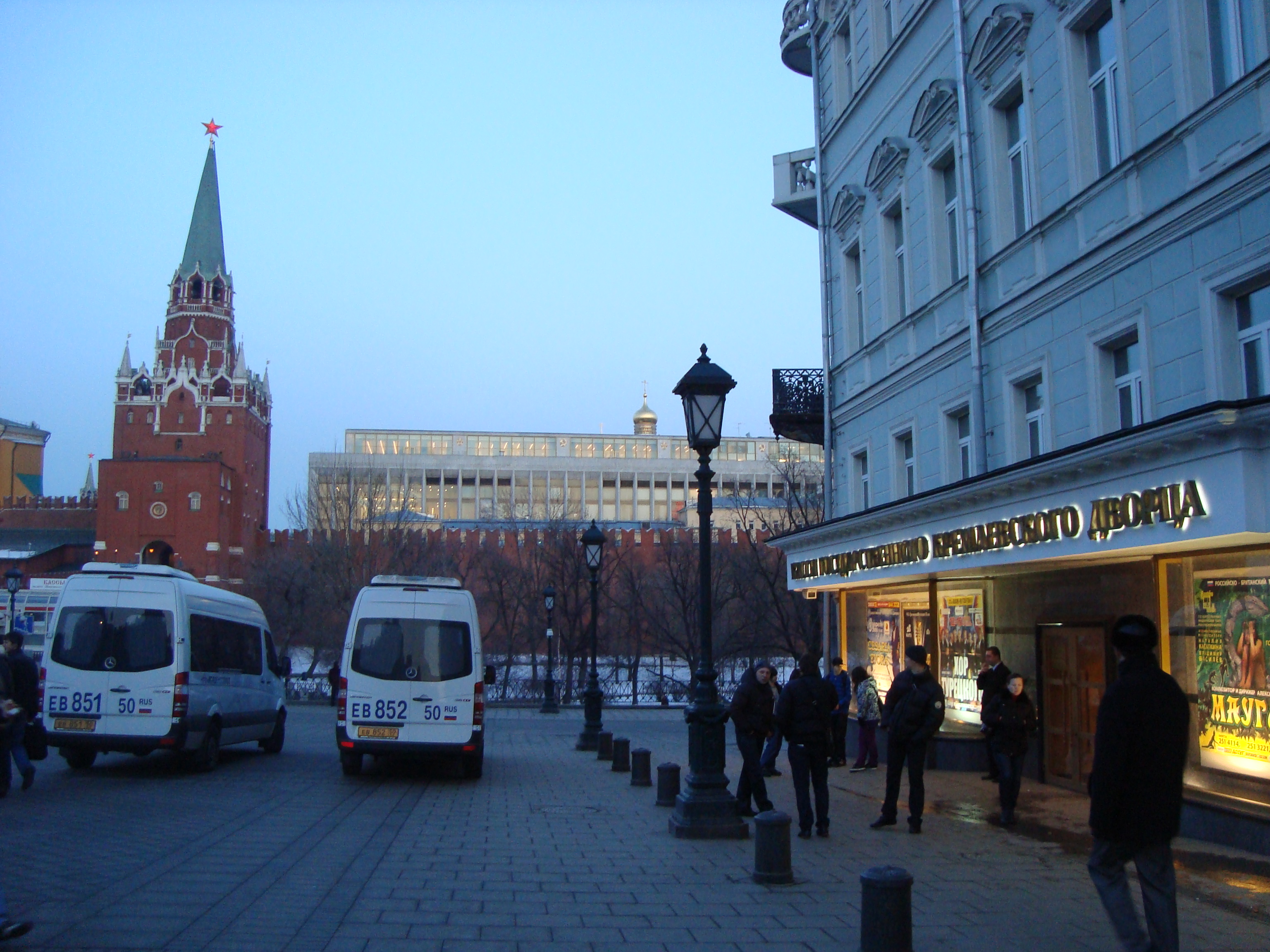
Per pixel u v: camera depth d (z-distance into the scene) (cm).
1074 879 840
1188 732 561
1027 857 936
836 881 837
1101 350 1202
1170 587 1064
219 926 672
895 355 1814
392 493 10400
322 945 634
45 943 619
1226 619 983
